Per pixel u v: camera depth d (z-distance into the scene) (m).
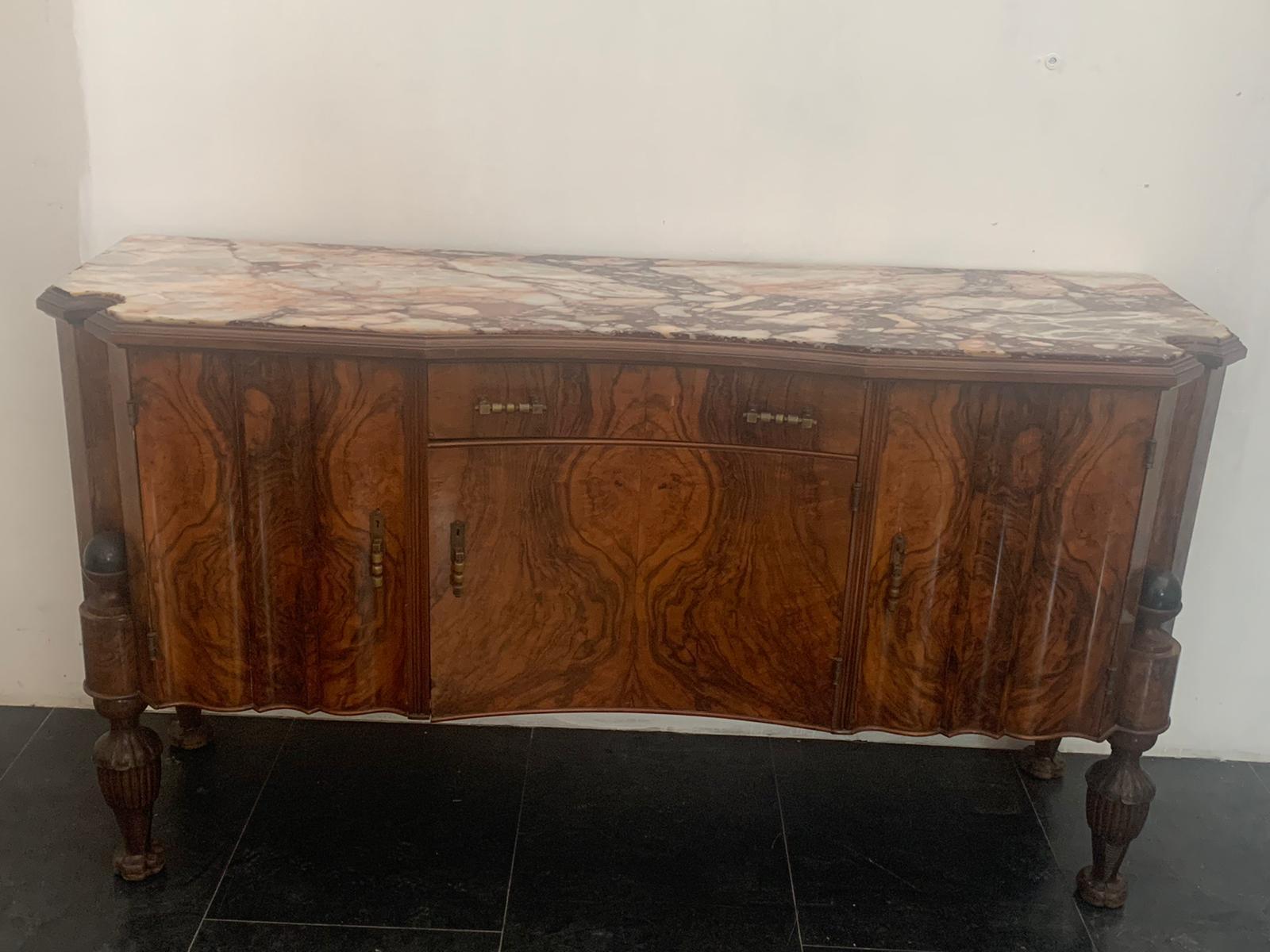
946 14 2.14
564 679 2.01
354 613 1.92
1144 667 1.94
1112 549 1.87
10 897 2.04
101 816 2.23
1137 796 2.02
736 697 2.02
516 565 1.92
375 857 2.17
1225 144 2.20
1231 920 2.13
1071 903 2.15
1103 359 1.75
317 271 2.05
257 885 2.10
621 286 2.05
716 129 2.21
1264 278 2.27
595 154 2.22
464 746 2.47
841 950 2.03
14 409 2.33
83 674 2.51
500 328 1.78
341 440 1.82
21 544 2.41
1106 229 2.26
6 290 2.26
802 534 1.89
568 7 2.14
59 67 2.15
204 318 1.74
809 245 2.28
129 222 2.24
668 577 1.94
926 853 2.25
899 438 1.82
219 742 2.44
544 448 1.86
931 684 1.96
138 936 1.98
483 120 2.20
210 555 1.87
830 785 2.41
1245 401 2.33
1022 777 2.46
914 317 1.93
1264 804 2.43
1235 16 2.12
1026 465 1.83
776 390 1.82
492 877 2.14
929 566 1.88
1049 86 2.17
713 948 2.02
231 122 2.19
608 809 2.32
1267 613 2.46
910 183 2.24
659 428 1.86
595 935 2.03
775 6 2.13
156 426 1.80
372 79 2.17
